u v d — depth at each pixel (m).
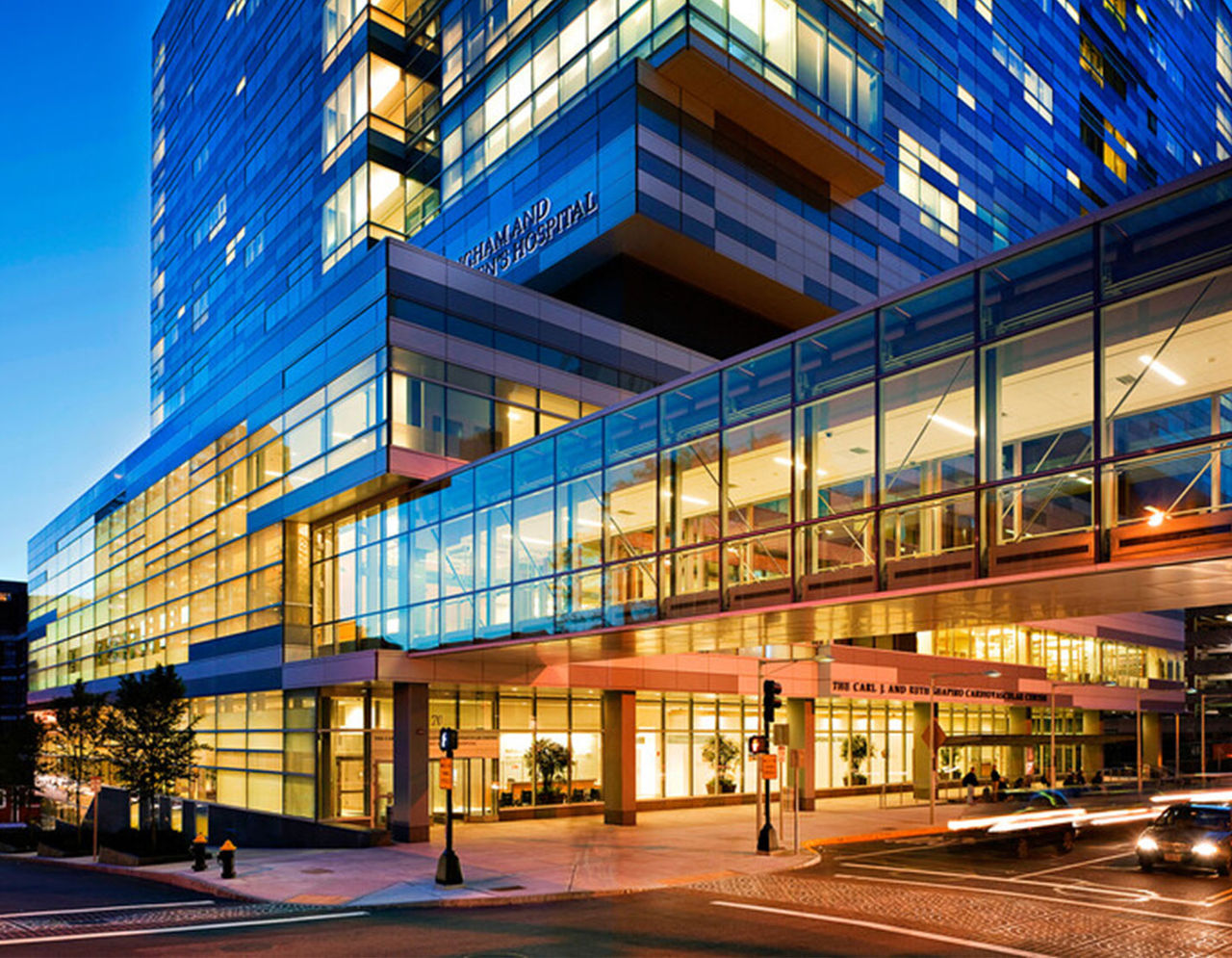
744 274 40.53
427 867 24.22
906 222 50.62
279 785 35.00
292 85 53.50
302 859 26.39
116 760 32.91
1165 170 83.31
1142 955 14.73
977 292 18.16
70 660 62.66
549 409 33.91
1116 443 16.16
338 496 32.22
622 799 33.59
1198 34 95.00
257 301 55.31
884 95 51.03
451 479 29.55
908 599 18.56
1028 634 60.31
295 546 35.81
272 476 36.69
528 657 30.09
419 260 31.05
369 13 46.97
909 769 52.50
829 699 47.31
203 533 43.03
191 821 41.88
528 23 42.81
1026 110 64.94
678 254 38.69
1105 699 64.88
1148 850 23.77
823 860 26.23
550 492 26.38
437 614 29.48
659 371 38.12
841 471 20.02
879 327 19.67
